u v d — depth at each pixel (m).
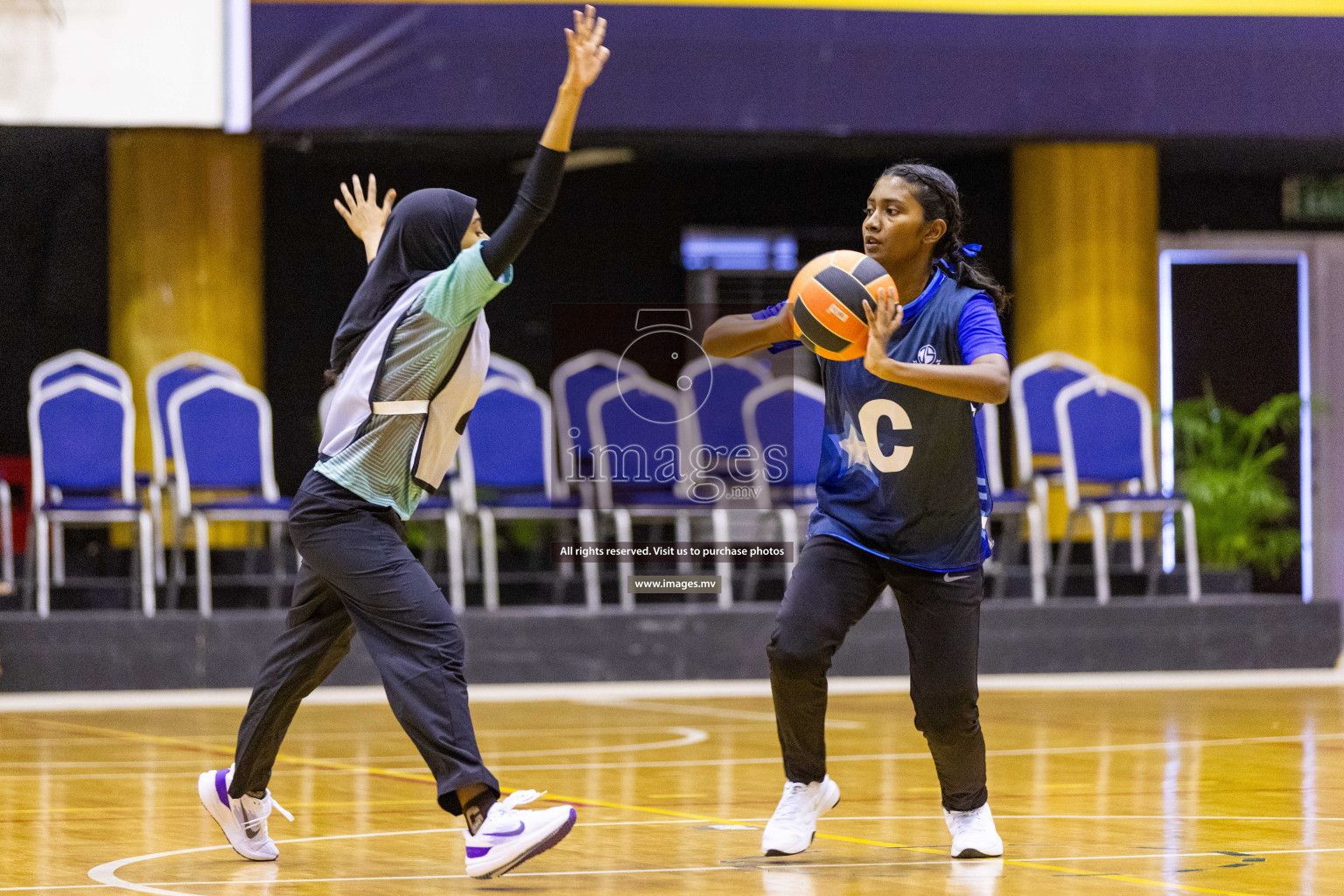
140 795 9.21
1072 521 17.09
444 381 6.52
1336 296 23.17
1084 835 7.75
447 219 6.68
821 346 6.82
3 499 16.89
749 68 17.64
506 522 18.39
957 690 6.95
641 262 22.34
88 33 16.91
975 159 21.48
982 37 17.95
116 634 15.80
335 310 21.73
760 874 6.68
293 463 21.66
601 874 6.70
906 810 8.64
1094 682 16.66
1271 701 14.74
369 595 6.44
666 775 10.10
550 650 16.61
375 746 11.76
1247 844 7.46
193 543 17.47
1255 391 23.22
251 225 18.52
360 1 17.20
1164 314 23.05
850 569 7.00
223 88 17.09
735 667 16.88
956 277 7.02
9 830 8.00
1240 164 22.00
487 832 6.17
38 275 21.22
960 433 6.86
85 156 19.84
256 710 6.91
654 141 19.34
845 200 22.41
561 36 17.38
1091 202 19.41
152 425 16.38
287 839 7.68
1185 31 18.16
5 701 15.09
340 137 18.16
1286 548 19.33
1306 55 18.23
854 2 17.77
